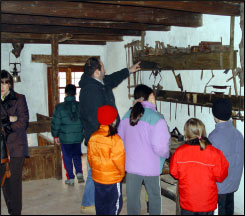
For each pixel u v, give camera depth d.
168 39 4.97
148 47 5.12
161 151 2.87
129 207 3.04
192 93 4.32
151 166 2.94
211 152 2.64
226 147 2.85
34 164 5.25
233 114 3.58
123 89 6.58
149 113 2.93
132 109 2.97
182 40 4.64
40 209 3.98
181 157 2.70
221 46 3.69
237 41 3.62
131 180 3.00
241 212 3.74
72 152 4.93
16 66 7.07
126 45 6.12
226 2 3.46
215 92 3.90
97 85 3.43
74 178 5.32
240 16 3.45
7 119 3.10
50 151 5.34
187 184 2.68
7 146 3.15
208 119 4.17
